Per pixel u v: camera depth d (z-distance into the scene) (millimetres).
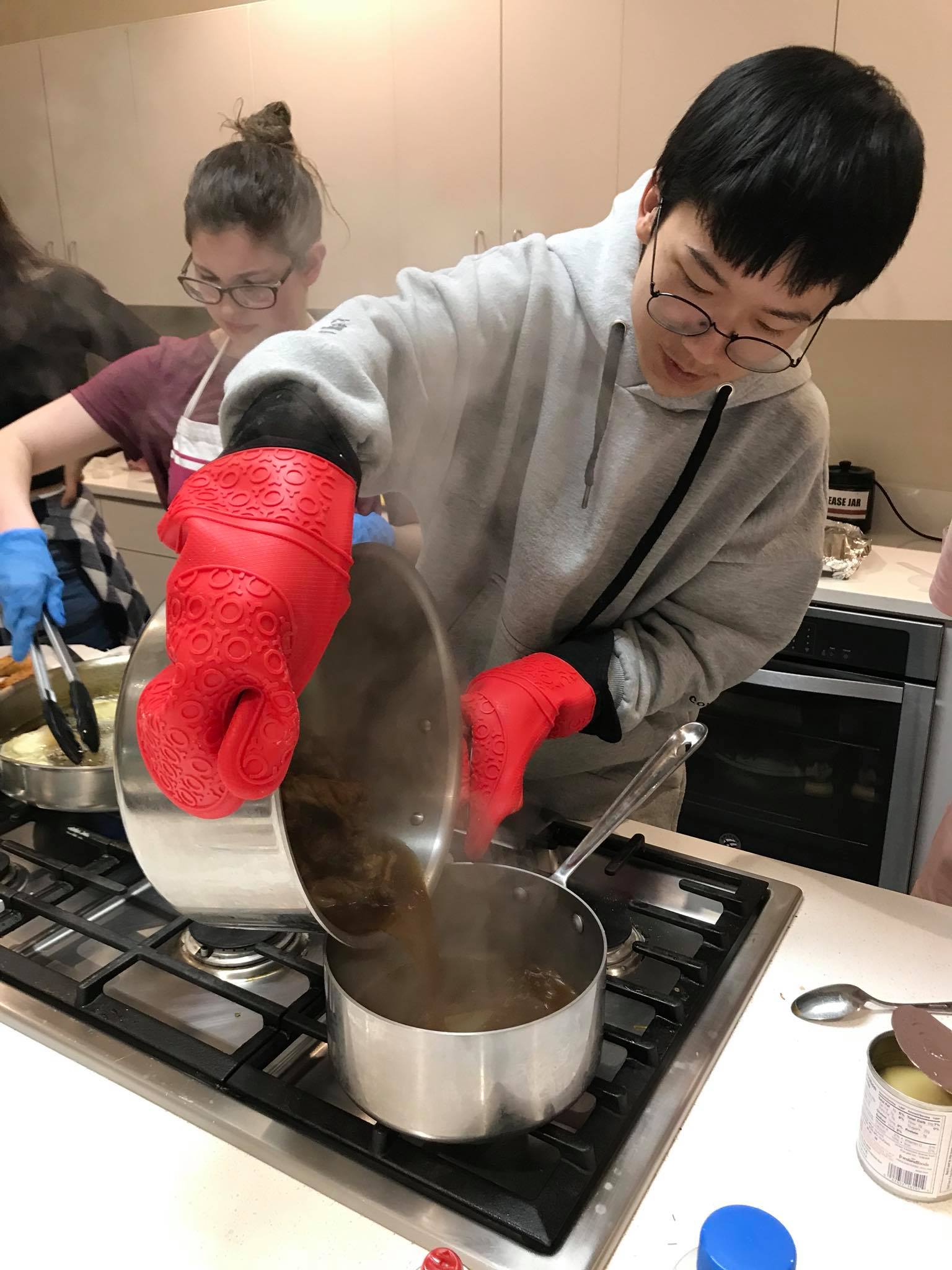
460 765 767
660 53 1683
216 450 1104
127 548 1644
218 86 1415
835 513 2193
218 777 557
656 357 824
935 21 1587
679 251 693
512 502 963
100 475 1608
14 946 871
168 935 836
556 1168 625
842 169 611
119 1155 649
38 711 1160
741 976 819
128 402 1170
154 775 585
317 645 573
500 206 1787
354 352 702
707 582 1058
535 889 771
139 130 1386
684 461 917
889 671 1862
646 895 963
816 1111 689
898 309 1808
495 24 1679
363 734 803
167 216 1323
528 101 1731
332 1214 607
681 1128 673
